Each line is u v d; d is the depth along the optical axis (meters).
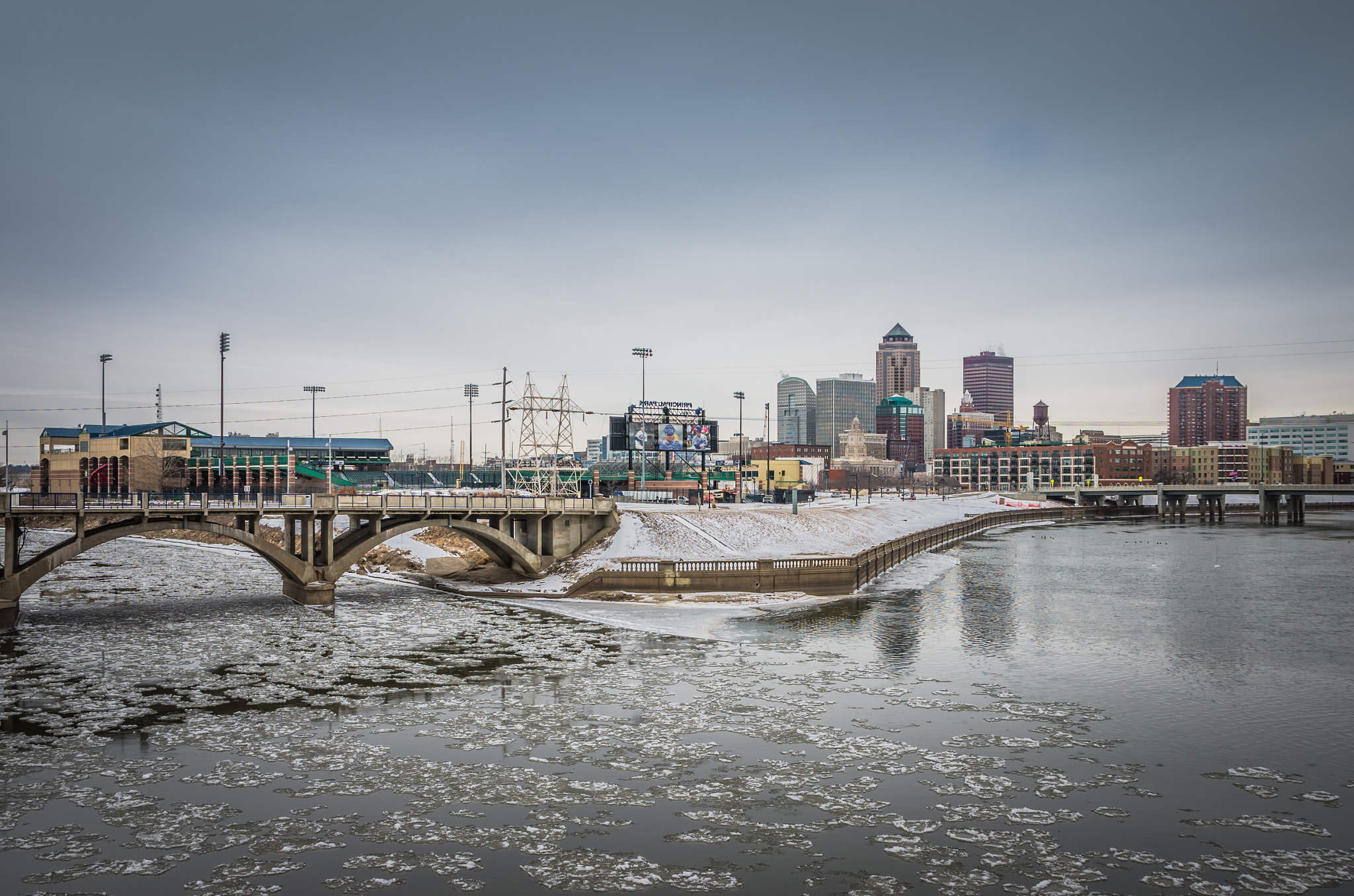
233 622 75.06
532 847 33.25
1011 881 30.92
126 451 168.38
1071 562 129.62
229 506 81.94
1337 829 34.84
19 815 35.69
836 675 57.53
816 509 162.25
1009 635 70.81
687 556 106.31
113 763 41.16
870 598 91.62
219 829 34.62
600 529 110.44
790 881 30.88
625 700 51.41
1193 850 33.09
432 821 35.38
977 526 194.38
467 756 42.28
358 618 77.50
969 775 40.16
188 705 50.09
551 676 56.91
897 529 167.12
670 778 39.75
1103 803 37.16
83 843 33.41
